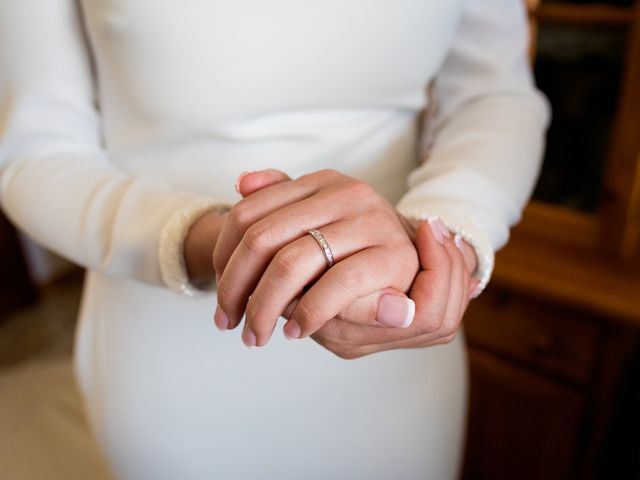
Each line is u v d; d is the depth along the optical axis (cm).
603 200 92
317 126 53
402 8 49
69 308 207
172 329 53
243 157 52
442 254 36
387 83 53
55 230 46
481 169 49
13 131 49
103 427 57
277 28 47
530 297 94
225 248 36
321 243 33
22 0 47
